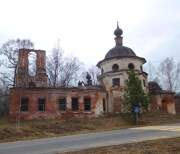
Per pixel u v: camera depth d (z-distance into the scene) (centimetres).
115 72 4081
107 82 4131
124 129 2478
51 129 2650
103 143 1415
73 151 1170
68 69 5409
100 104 3734
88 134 2150
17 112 3281
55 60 5219
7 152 1271
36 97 3416
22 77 4356
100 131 2450
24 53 4534
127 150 1105
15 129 2436
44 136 2250
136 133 1888
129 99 3306
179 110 4981
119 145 1257
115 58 4131
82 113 3578
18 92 3356
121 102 3897
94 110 3647
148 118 3472
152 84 4769
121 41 4488
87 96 3672
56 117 3431
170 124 2773
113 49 4353
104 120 3300
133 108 3269
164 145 1173
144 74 4209
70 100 3569
